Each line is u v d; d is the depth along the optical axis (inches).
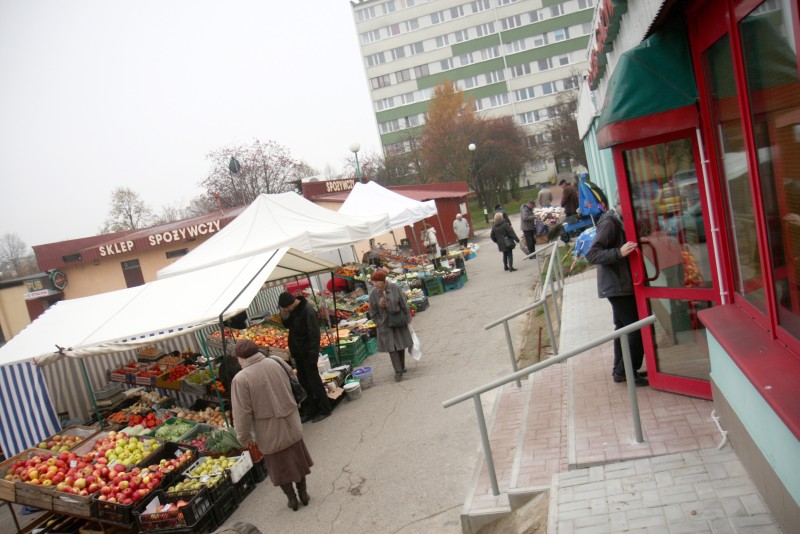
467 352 374.6
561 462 176.7
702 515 122.0
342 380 345.7
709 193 155.1
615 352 210.4
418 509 195.2
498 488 179.8
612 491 142.6
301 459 216.7
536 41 2374.5
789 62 91.4
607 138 172.6
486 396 279.9
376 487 218.1
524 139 2009.1
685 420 167.8
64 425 344.2
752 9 104.0
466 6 2411.4
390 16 2470.5
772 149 104.7
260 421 209.6
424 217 737.6
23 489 231.0
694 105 157.8
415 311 539.8
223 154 1550.2
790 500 103.7
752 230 126.0
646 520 126.3
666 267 184.2
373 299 339.9
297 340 303.6
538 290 466.0
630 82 163.6
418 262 733.3
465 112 1905.8
